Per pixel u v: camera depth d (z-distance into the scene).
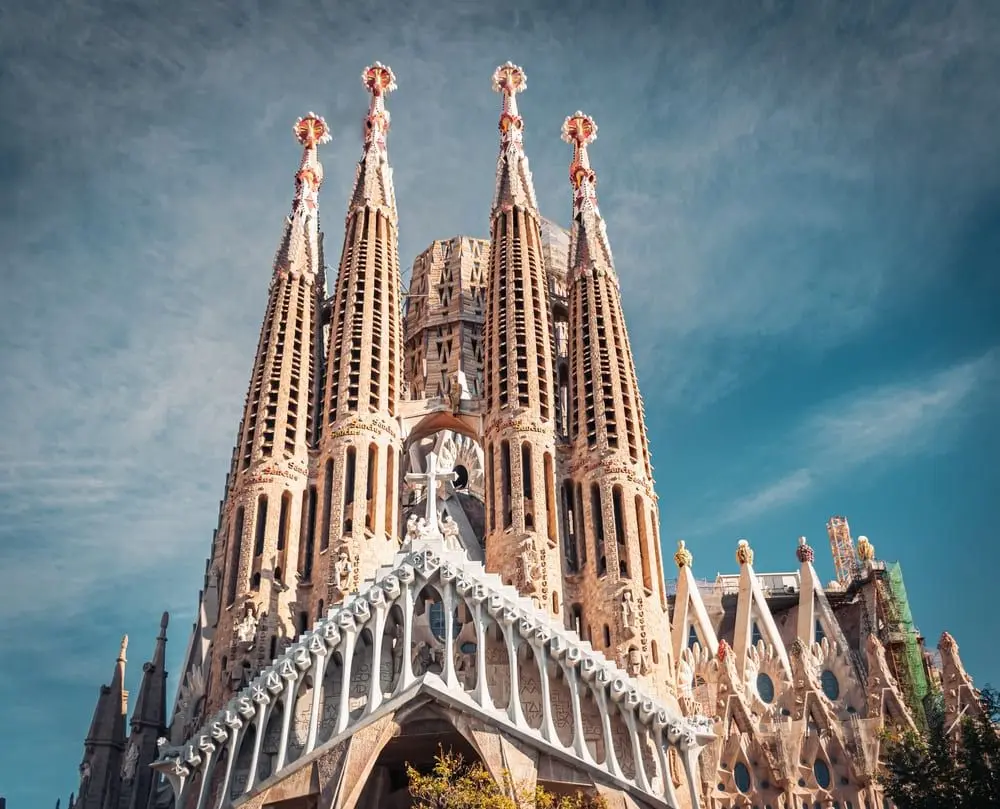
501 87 99.25
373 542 70.56
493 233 87.00
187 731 64.69
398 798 60.69
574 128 96.38
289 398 76.94
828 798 68.56
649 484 73.50
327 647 57.53
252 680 57.75
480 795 46.47
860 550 92.81
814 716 71.56
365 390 76.69
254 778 54.03
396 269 86.62
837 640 83.75
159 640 79.81
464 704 53.84
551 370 79.19
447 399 81.38
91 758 73.69
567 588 69.94
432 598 59.88
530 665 59.06
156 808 71.56
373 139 94.25
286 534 70.81
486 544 72.00
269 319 82.06
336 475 72.69
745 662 80.50
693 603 87.19
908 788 53.91
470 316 106.38
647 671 63.66
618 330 80.62
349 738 53.62
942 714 57.53
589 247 84.75
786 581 98.25
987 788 48.50
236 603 66.38
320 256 89.94
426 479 63.75
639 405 77.69
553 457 74.38
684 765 56.62
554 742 53.72
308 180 92.88
